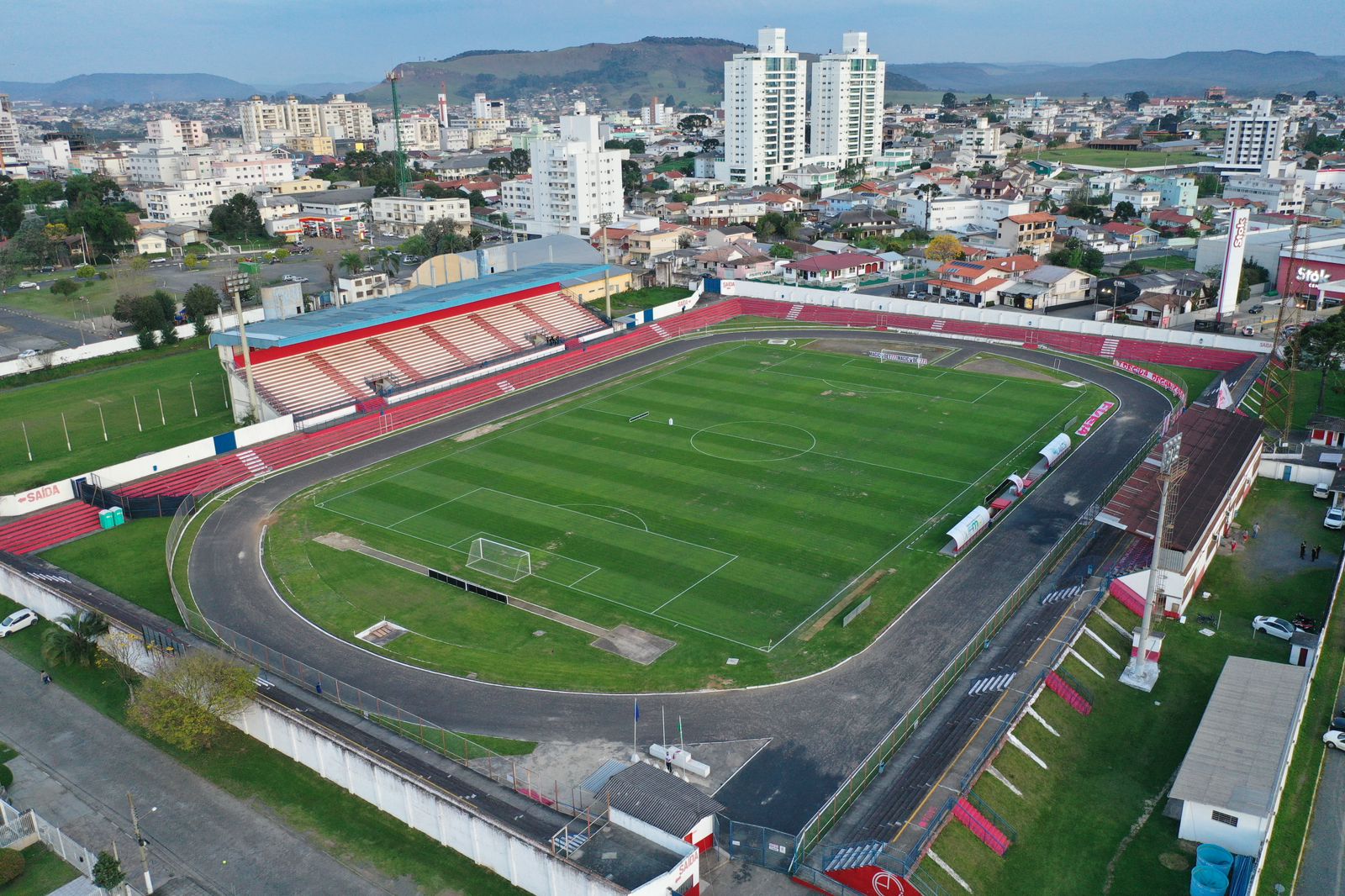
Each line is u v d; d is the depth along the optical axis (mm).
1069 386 124312
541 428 112812
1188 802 47469
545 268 158625
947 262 190875
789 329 158125
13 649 69500
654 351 146250
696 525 85500
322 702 60312
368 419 113625
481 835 47875
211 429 113438
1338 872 45156
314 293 192375
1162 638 64312
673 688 61969
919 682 61969
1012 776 51812
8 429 115688
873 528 84250
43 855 49500
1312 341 112000
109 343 146250
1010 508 87750
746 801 51625
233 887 47188
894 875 43344
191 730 54719
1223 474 80750
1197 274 182875
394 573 78250
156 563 81312
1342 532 80938
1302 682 56656
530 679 63188
